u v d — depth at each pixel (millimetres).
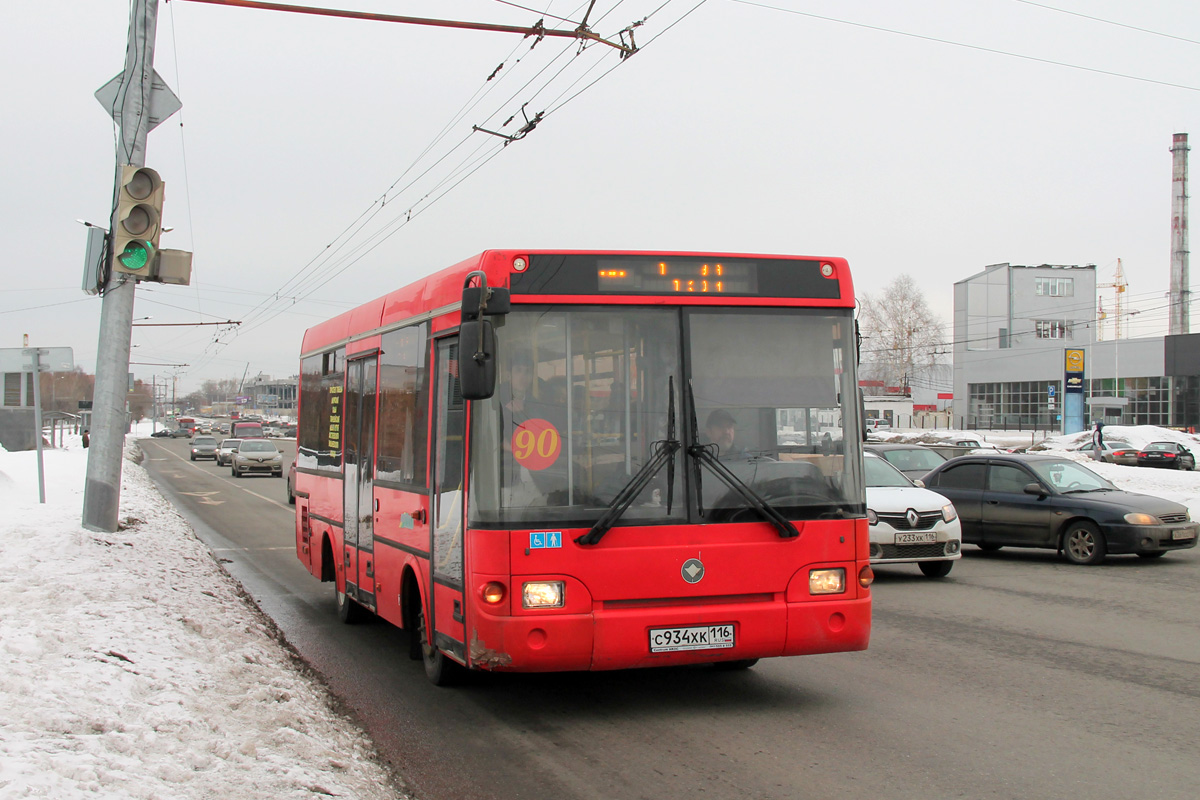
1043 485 14547
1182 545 13797
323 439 10492
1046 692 6980
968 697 6852
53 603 7738
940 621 9773
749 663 7781
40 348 16703
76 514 14055
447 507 6441
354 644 8836
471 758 5562
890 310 91875
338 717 6254
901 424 94562
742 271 6398
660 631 5930
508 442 5934
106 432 12164
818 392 6430
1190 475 29047
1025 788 5023
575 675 7543
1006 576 13000
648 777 5230
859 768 5348
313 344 11359
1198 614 10141
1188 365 68062
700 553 6035
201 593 9500
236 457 41656
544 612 5828
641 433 6094
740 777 5219
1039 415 77812
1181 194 71688
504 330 6008
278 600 11445
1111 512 13828
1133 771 5289
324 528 10258
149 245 9844
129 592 8531
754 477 6203
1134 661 7977
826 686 7172
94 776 4117
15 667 5742
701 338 6258
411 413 7402
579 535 5910
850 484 6410
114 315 12125
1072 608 10516
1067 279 86688
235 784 4367
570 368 6059
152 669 6176
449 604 6383
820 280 6547
